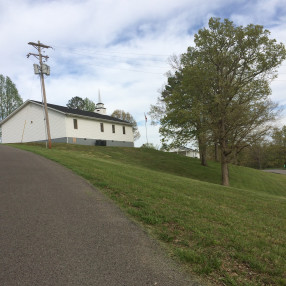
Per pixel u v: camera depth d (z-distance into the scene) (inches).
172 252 153.5
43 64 853.8
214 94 718.5
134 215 215.3
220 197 356.8
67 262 134.5
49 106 1167.0
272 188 981.8
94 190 287.0
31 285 114.0
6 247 146.8
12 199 235.0
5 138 1400.1
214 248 164.2
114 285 117.3
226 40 735.7
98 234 171.9
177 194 315.0
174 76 1156.5
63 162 463.5
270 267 147.8
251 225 233.3
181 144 868.6
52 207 220.2
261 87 697.6
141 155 1133.7
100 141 1280.8
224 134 703.7
